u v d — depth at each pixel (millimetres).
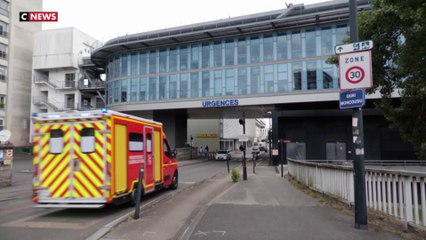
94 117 8547
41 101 53406
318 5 33469
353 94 6215
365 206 6184
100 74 55531
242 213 7820
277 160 35406
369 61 6102
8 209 9594
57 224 7566
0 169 15609
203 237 5934
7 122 48594
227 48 37875
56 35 53594
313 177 11633
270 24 34469
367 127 34000
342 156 34906
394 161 30469
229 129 77750
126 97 42375
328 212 7816
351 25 6375
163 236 6125
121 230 6551
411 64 6996
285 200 9672
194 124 68188
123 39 41031
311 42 34500
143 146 10359
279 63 35438
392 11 6902
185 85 39406
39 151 8836
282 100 34875
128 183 9250
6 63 48875
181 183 16422
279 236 5914
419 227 5523
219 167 31312
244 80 36781
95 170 8492
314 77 34062
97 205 8344
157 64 40969
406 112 7688
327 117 35469
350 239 5605
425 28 6117
